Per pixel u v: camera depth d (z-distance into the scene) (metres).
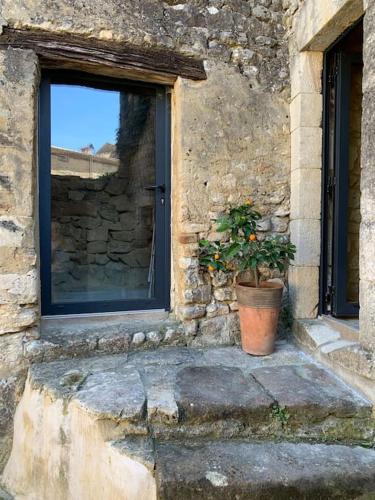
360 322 1.94
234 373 2.12
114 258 2.75
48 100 2.49
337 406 1.80
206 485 1.43
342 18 2.17
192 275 2.55
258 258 2.29
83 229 2.67
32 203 2.23
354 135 2.76
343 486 1.48
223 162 2.59
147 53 2.44
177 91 2.56
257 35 2.66
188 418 1.73
